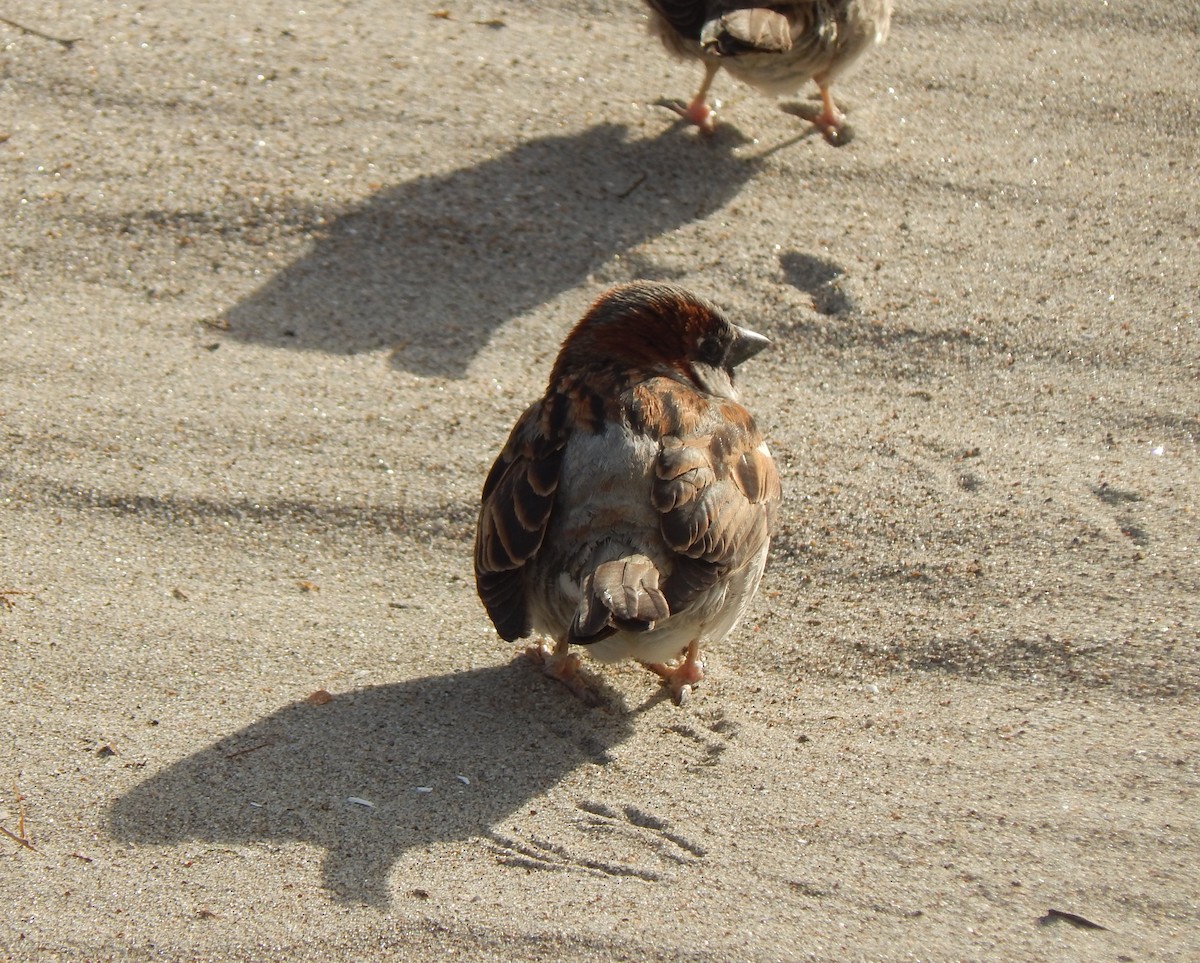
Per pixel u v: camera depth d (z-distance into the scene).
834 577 10.70
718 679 9.89
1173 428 11.88
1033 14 17.00
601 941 7.49
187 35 16.25
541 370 12.69
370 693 9.56
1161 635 9.83
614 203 14.30
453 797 8.64
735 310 13.13
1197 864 8.00
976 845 8.18
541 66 16.09
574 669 9.81
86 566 10.66
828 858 8.10
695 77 16.09
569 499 8.91
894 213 14.23
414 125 15.09
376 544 11.08
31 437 11.74
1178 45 16.52
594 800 8.63
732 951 7.41
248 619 10.26
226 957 7.46
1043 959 7.34
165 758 8.87
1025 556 10.66
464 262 13.73
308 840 8.27
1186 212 14.13
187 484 11.40
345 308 13.33
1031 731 9.19
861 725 9.34
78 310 13.20
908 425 12.07
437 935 7.57
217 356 12.77
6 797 8.52
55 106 15.18
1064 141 15.14
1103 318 12.95
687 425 9.08
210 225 13.98
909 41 16.75
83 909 7.76
